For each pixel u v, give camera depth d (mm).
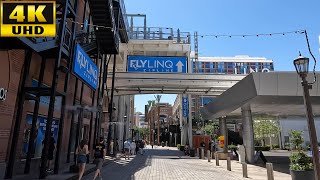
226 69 135250
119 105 39812
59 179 10844
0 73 10664
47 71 15008
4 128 11000
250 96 19500
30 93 12531
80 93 21344
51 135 14648
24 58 12367
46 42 11227
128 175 14211
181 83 30484
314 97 18625
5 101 10992
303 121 65438
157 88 32719
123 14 29844
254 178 13695
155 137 108125
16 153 12078
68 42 14078
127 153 25812
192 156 31891
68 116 18688
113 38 21234
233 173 15828
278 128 60906
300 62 9102
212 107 30938
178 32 41500
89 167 15391
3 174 10633
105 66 23922
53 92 11953
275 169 18594
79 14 20875
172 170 17000
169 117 101125
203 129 62750
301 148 12266
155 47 40781
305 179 10984
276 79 18125
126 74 30406
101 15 19719
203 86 30859
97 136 21406
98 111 21375
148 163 21766
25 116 12828
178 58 31859
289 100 19859
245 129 24141
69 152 17297
